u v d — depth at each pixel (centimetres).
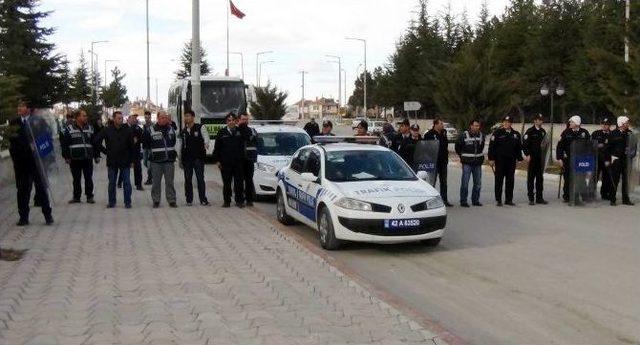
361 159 1139
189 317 631
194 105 1959
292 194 1221
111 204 1433
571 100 3675
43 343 557
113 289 730
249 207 1447
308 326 609
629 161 1580
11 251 923
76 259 890
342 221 1010
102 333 583
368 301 694
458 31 4534
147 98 5116
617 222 1316
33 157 1172
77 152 1478
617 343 616
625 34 2069
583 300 757
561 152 1623
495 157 1551
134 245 994
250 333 588
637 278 859
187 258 898
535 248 1058
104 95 6675
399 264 955
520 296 777
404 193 1028
